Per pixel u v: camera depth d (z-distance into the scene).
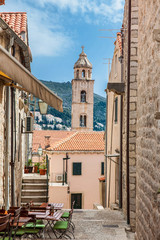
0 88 9.42
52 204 12.05
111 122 20.58
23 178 19.02
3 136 10.16
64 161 29.80
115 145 18.38
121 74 16.03
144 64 7.16
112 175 19.34
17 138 13.63
